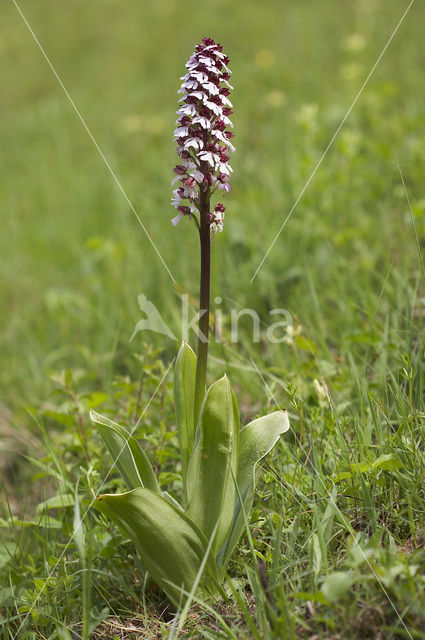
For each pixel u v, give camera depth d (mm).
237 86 3289
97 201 2594
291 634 927
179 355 1057
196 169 993
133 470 1025
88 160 3039
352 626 945
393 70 2953
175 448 1243
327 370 1283
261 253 1725
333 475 1060
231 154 2605
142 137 3105
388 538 1016
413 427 1098
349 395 1233
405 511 1036
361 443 1102
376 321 1341
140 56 4199
